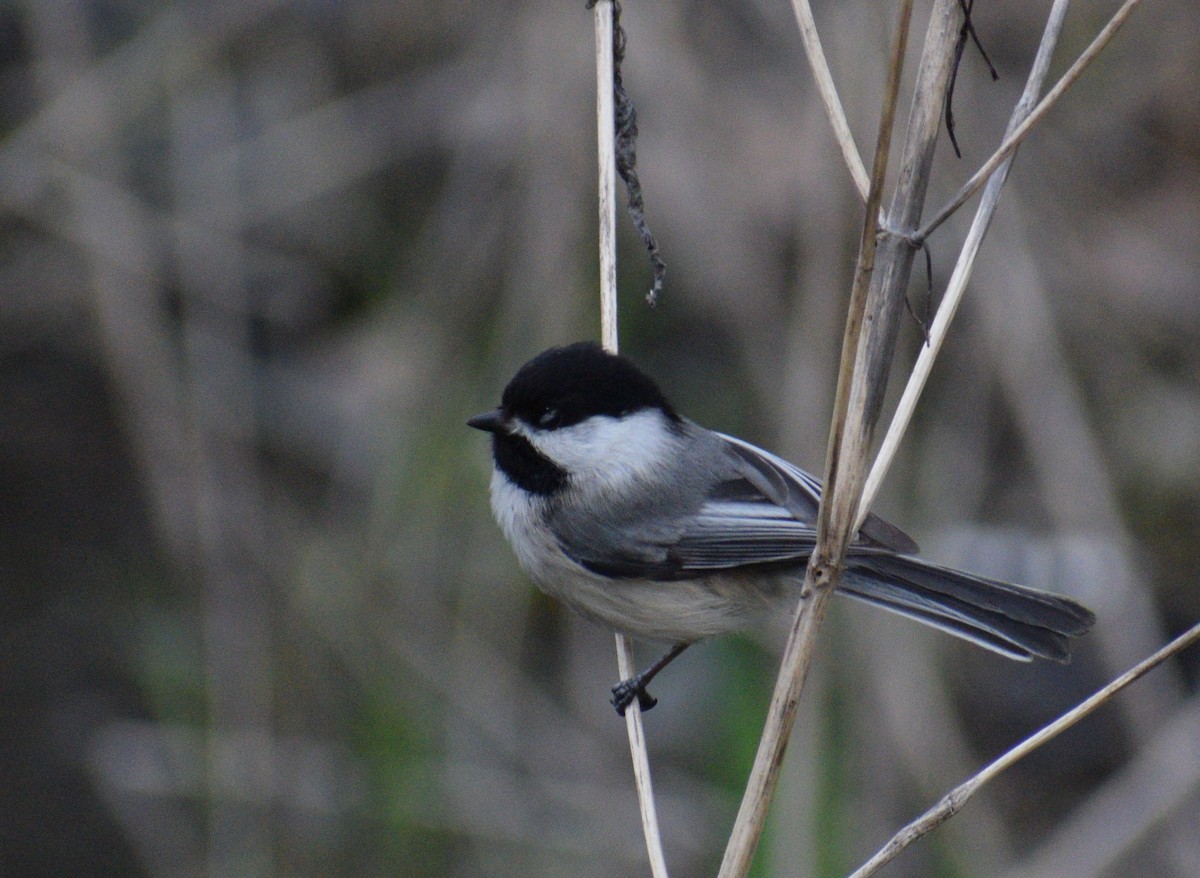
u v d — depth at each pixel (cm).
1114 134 1071
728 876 536
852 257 941
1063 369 945
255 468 1052
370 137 1107
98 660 1120
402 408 1035
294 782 960
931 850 876
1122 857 921
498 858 940
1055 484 934
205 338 1062
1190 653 1057
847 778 869
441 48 1108
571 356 739
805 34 517
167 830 1023
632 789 977
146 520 1192
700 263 1009
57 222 1052
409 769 948
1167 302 1054
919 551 685
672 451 746
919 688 887
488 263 1038
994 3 1076
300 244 1134
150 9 1112
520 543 768
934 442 980
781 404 966
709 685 1048
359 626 986
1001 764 520
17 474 1177
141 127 1119
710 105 1024
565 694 1030
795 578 742
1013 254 950
